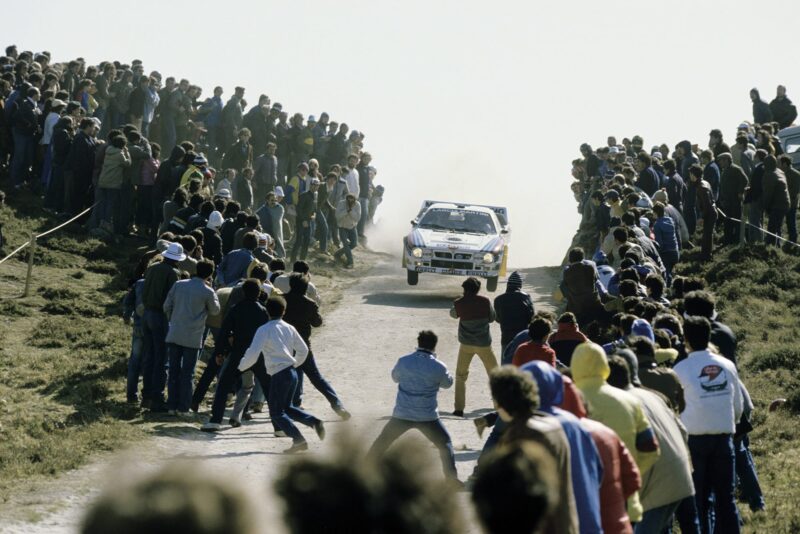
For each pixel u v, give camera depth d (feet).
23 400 101.96
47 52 205.05
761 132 207.10
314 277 208.85
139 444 88.79
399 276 218.38
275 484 11.57
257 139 241.55
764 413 109.29
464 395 110.22
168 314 102.22
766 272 172.55
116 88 214.69
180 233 147.95
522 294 108.88
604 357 50.60
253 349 90.02
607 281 122.72
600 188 209.67
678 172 215.72
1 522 63.82
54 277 156.25
